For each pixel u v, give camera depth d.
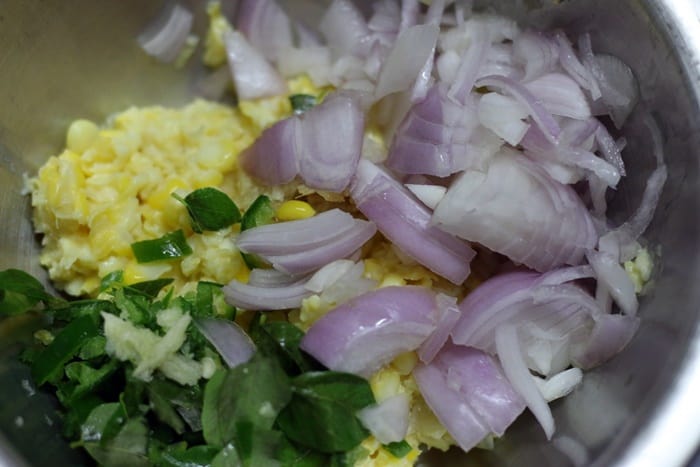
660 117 0.24
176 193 0.27
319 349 0.23
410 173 0.25
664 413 0.21
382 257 0.25
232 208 0.26
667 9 0.23
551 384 0.24
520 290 0.24
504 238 0.24
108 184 0.27
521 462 0.24
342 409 0.22
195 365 0.23
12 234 0.26
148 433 0.23
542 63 0.25
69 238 0.26
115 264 0.26
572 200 0.24
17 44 0.25
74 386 0.23
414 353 0.24
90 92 0.28
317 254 0.24
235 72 0.29
